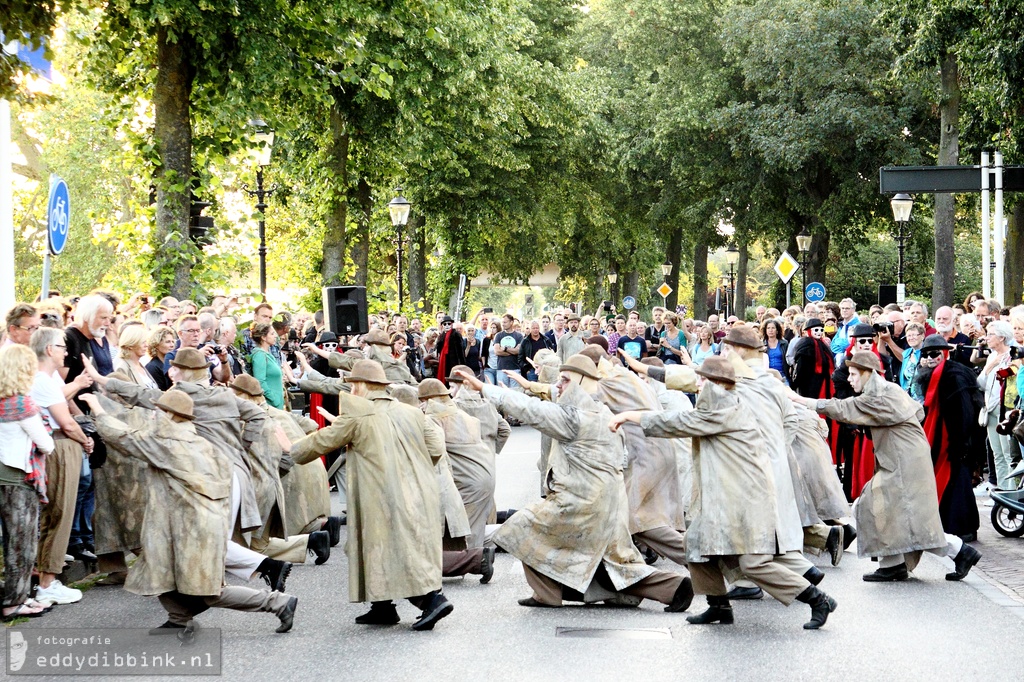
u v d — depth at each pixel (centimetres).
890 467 1035
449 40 2823
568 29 4769
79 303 1046
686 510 1213
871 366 1040
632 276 6031
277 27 1880
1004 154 2791
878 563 1111
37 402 920
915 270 5191
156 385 1101
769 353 1941
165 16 1695
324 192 3064
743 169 4547
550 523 912
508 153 3884
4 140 1473
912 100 4162
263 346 1380
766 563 852
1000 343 1431
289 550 1085
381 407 864
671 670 739
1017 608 920
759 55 4306
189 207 1839
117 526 998
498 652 784
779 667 746
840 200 4247
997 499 1235
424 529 854
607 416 917
